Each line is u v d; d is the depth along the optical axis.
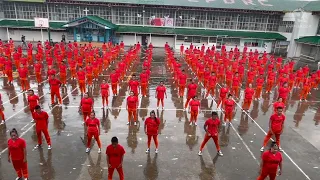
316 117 15.96
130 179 9.09
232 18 47.53
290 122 14.95
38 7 45.62
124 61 25.47
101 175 9.23
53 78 15.34
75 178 9.01
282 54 46.84
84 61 29.48
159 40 48.84
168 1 48.00
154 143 11.64
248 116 15.49
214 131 10.45
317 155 11.34
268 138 11.22
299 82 22.36
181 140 12.08
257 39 46.50
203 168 9.92
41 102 16.34
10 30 46.34
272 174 8.32
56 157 10.22
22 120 13.53
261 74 23.00
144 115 14.90
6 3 44.91
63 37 43.94
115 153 8.16
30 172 9.23
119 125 13.41
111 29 44.00
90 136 10.34
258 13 46.50
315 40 37.59
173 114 15.26
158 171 9.61
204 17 47.56
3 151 10.52
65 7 45.84
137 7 46.22
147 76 20.17
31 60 28.16
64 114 14.55
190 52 32.78
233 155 10.95
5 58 24.39
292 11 44.06
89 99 12.85
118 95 18.44
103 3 45.34
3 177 8.89
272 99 19.16
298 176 9.76
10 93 17.98
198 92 20.09
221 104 16.52
